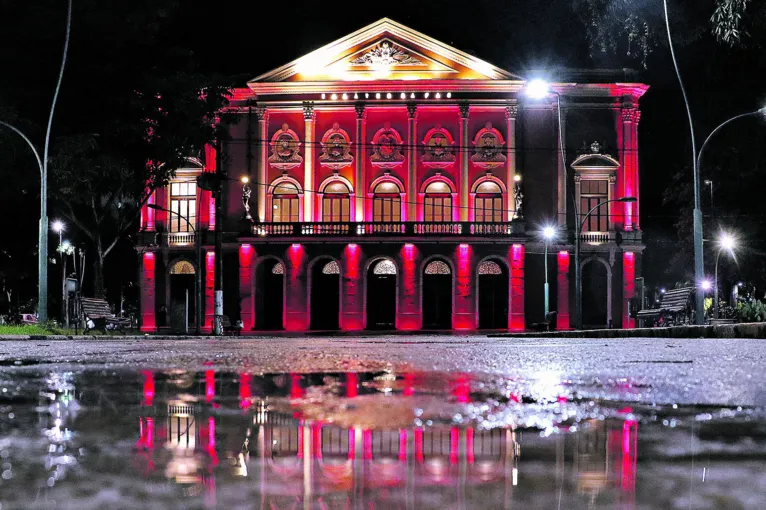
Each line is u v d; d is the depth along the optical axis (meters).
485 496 2.80
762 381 7.37
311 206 61.19
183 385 7.31
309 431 4.31
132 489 2.89
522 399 5.93
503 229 59.69
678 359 11.42
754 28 42.44
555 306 60.34
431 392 6.53
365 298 60.00
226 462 3.44
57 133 41.97
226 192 61.97
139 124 44.00
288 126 61.50
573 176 60.72
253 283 60.81
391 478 3.12
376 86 60.56
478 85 60.16
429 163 60.81
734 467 3.30
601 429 4.36
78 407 5.47
